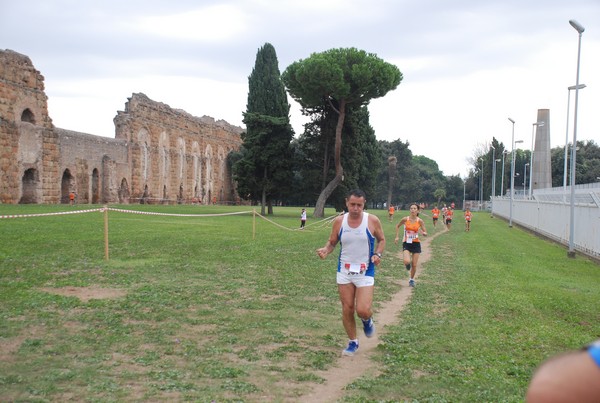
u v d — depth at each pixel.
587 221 26.88
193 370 6.62
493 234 40.62
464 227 49.44
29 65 48.75
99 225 28.33
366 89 47.84
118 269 14.33
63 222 28.95
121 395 5.61
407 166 118.12
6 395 5.44
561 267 21.14
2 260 14.62
